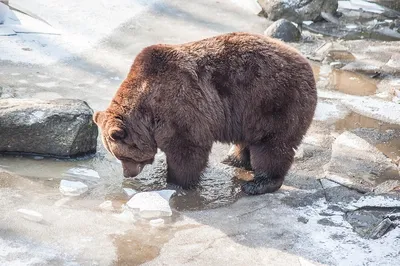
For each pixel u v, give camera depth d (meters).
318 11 14.96
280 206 7.54
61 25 12.91
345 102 10.84
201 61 7.47
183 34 13.31
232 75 7.50
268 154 7.68
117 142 7.40
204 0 15.38
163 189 7.83
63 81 10.63
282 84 7.45
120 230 6.88
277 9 14.68
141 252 6.51
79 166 8.34
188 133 7.43
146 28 13.40
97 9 13.88
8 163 8.21
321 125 9.90
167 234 6.86
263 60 7.50
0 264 6.13
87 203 7.40
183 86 7.33
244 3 15.37
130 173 7.71
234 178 8.25
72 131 8.34
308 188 8.04
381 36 14.57
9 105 8.40
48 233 6.72
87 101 9.94
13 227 6.77
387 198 7.80
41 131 8.28
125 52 12.16
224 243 6.74
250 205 7.55
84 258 6.35
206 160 7.75
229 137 7.80
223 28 13.90
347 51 13.38
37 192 7.55
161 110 7.38
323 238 6.90
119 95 7.55
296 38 13.78
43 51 11.70
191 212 7.34
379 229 7.04
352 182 8.22
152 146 7.59
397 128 9.98
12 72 10.70
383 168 8.70
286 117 7.51
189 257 6.47
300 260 6.50
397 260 6.55
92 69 11.26
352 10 16.03
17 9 13.28
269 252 6.62
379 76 12.23
